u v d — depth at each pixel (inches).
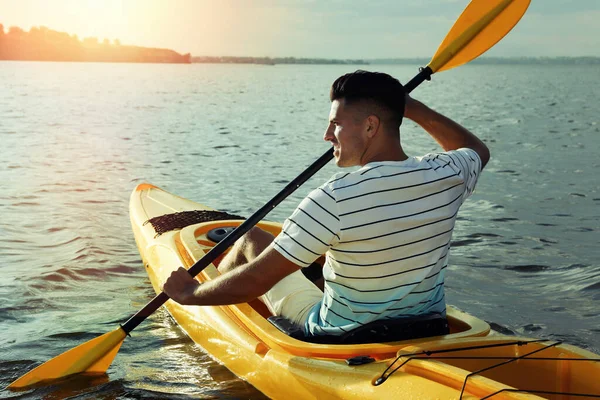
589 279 174.4
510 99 1186.0
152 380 118.1
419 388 83.6
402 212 83.5
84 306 154.7
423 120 103.1
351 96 85.3
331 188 83.0
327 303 94.9
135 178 324.5
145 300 159.2
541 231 224.4
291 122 690.8
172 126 621.9
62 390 115.5
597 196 282.2
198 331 131.2
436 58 117.7
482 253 199.6
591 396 85.2
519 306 158.2
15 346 132.7
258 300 139.0
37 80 1819.6
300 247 83.8
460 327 104.8
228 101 1067.9
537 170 354.9
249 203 272.7
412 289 88.7
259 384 105.7
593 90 1573.6
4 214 240.5
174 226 172.1
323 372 93.7
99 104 924.0
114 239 209.8
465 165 90.6
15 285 166.9
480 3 118.7
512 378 93.5
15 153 408.2
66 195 277.1
